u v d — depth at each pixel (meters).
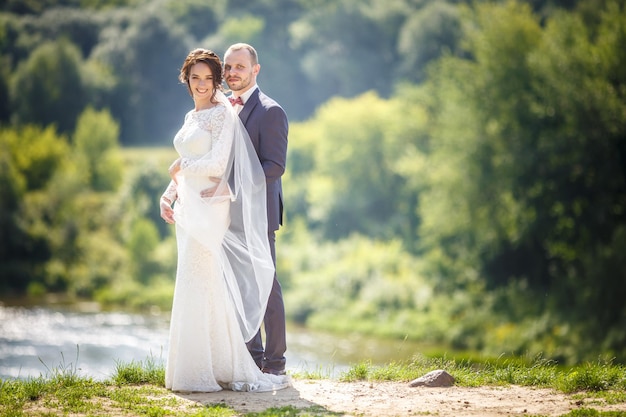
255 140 8.38
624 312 33.47
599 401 7.61
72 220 65.38
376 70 114.06
